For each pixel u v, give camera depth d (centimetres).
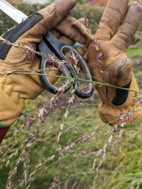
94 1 324
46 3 274
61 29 76
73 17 80
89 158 131
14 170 64
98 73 79
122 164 134
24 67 70
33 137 65
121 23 83
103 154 59
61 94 58
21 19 76
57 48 72
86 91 75
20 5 267
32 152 127
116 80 71
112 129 63
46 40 73
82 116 145
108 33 79
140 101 69
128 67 69
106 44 77
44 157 130
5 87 69
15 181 84
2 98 68
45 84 68
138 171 123
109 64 75
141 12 81
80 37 78
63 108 63
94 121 152
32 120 58
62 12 73
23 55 70
